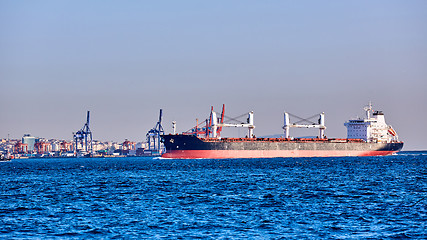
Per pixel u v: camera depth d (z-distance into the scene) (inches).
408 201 3122.5
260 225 2436.0
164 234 2277.3
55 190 4116.6
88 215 2753.4
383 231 2284.7
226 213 2763.3
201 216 2679.6
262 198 3348.9
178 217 2657.5
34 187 4461.1
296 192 3686.0
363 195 3457.2
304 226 2406.5
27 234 2297.0
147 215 2726.4
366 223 2449.6
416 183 4315.9
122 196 3572.8
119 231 2341.3
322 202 3134.8
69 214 2790.4
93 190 4065.0
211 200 3277.6
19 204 3213.6
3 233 2316.7
